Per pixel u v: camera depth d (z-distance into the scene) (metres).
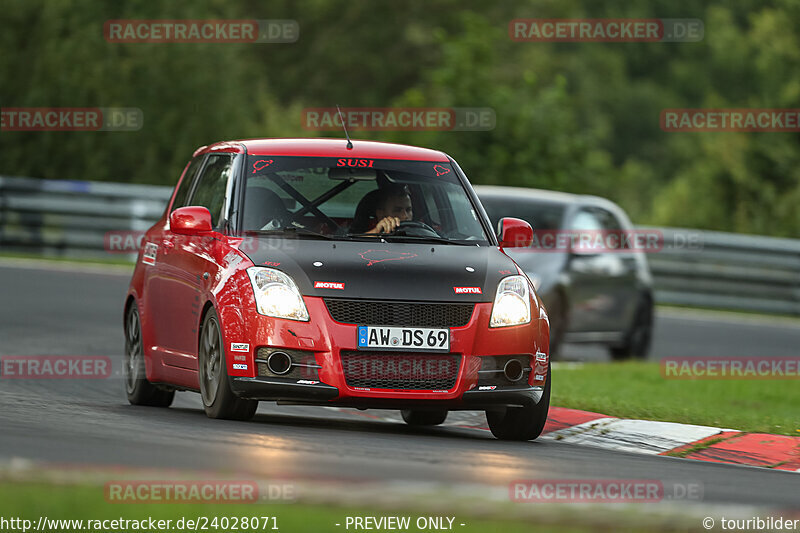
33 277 71.31
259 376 29.47
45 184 84.62
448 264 30.73
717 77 188.75
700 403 41.88
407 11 153.38
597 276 57.34
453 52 95.81
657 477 25.62
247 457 24.00
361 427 32.53
